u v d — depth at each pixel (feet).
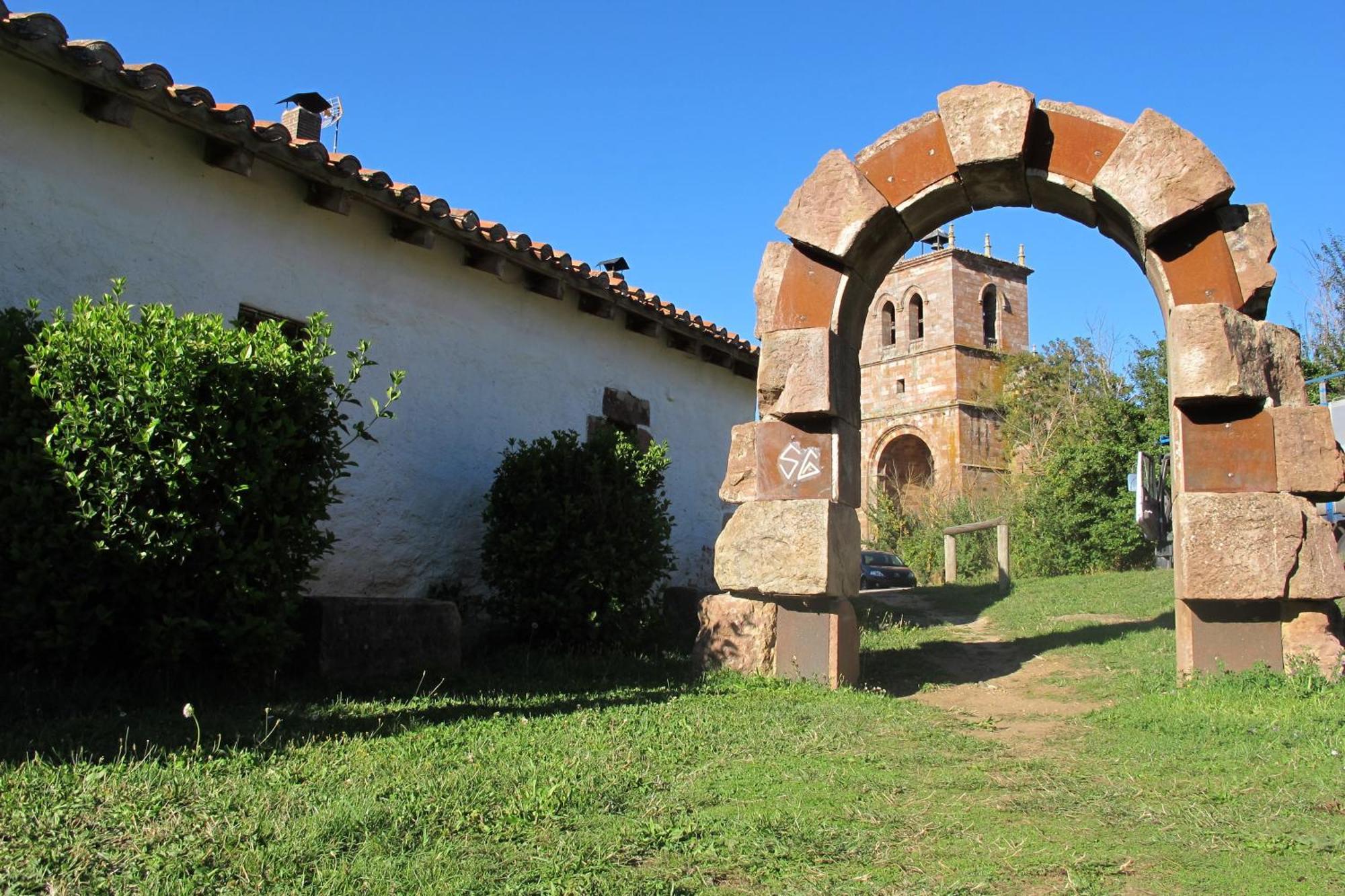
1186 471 22.49
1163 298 23.84
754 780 15.07
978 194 26.89
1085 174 24.52
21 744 14.38
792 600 25.39
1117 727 19.76
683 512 41.14
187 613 18.33
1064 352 120.78
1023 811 14.05
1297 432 21.93
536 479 28.25
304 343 20.44
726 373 45.16
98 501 17.30
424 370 29.96
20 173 20.68
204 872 10.12
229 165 24.07
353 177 25.64
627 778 14.56
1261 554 21.47
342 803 12.26
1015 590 56.80
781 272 26.53
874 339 161.79
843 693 23.47
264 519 19.19
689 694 22.38
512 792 13.55
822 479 25.29
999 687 26.40
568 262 32.55
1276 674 21.57
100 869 10.12
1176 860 12.07
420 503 29.45
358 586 27.45
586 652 28.19
